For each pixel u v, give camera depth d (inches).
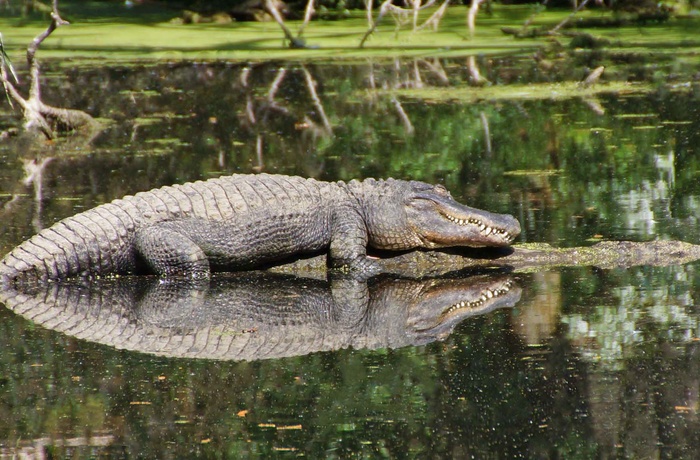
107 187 669.9
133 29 1519.4
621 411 329.4
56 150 811.4
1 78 850.8
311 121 908.6
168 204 503.2
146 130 885.8
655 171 685.3
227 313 444.5
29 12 1720.0
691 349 378.9
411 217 522.9
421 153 762.2
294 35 1434.5
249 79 1162.6
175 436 319.9
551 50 1282.0
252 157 759.1
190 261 496.7
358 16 1663.4
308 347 398.3
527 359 376.8
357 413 335.3
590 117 885.8
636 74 1117.1
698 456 300.0
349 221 519.8
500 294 461.4
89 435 320.8
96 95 1054.4
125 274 506.3
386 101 1000.9
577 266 504.7
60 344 402.9
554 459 301.4
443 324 422.6
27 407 341.7
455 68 1211.9
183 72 1210.6
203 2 1649.9
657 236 537.6
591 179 669.3
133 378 366.0
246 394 351.6
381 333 414.0
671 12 1550.2
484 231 517.3
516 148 771.4
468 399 344.2
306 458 304.3
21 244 504.7
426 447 310.2
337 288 484.7
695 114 883.4
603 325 409.4
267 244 510.0
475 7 1379.2
